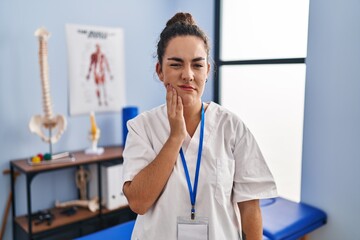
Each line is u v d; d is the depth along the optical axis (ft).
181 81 2.77
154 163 2.80
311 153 7.39
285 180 8.27
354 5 6.38
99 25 8.61
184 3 10.02
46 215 7.48
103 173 8.06
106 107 8.98
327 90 6.95
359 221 6.62
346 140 6.70
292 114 8.06
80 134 8.59
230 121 3.20
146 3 9.45
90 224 7.82
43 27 7.40
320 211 7.18
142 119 3.22
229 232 3.10
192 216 2.96
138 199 2.80
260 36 8.84
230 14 9.69
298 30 7.89
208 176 2.99
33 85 7.77
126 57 9.21
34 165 7.02
